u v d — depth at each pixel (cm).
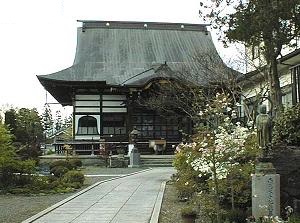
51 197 1584
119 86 3606
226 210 1048
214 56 3028
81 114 3788
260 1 1314
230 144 1062
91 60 4047
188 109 3275
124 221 1092
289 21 1337
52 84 3691
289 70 2281
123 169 2859
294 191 1070
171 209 1264
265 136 995
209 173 1144
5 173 1775
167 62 4019
